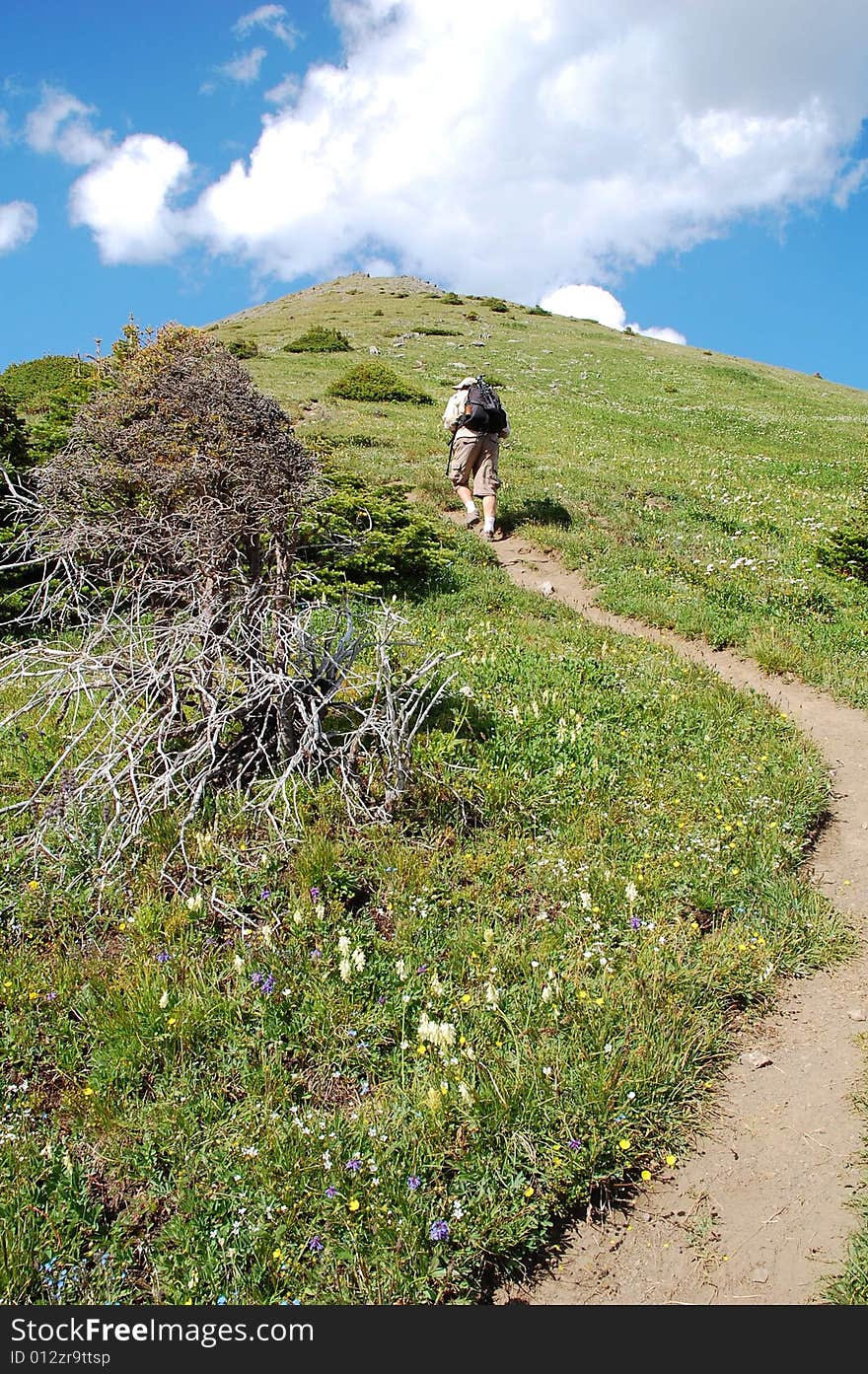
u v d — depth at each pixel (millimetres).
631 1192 3348
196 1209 3029
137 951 4082
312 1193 3076
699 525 14430
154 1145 3250
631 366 41375
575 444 20641
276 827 4738
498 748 5977
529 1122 3352
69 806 4578
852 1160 3414
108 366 10859
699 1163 3451
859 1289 2865
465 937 4301
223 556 5168
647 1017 3902
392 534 10594
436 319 52250
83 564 5539
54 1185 3096
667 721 7016
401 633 6828
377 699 5652
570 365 39719
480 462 13125
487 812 5320
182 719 5293
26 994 3824
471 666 7523
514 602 10320
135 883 4508
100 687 4828
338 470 12367
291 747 5363
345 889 4508
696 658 9586
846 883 5340
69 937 4227
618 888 4773
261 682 4926
